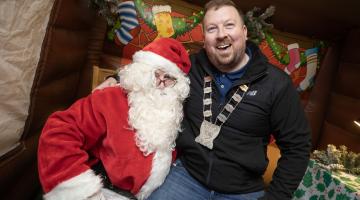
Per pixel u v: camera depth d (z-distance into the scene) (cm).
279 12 212
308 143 126
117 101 123
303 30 223
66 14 140
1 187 113
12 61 105
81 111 117
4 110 107
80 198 104
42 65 126
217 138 129
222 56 127
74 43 164
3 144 110
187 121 137
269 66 131
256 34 194
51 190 105
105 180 119
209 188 131
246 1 204
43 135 108
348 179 137
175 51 135
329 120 225
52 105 153
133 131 121
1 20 96
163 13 196
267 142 137
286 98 125
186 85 132
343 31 226
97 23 197
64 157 106
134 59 134
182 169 137
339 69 227
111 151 116
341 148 165
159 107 124
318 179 147
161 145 120
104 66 203
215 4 130
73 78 184
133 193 119
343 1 200
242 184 130
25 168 132
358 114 198
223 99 131
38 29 118
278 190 124
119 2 191
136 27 194
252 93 127
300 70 223
